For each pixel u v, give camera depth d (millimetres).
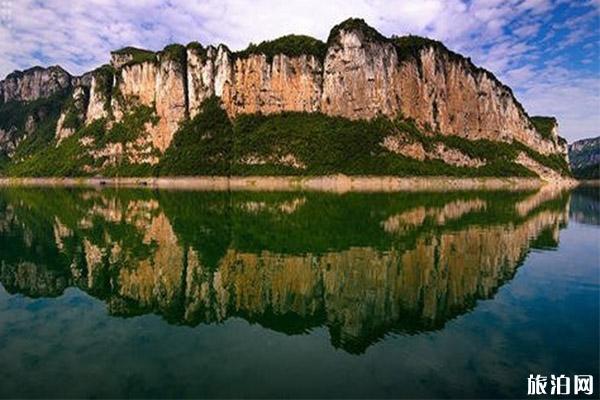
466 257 43188
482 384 19109
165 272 37969
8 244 50375
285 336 24219
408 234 56344
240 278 35906
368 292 31938
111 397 18141
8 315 27688
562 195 149875
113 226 63844
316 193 152250
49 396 18188
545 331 24766
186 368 20391
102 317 27266
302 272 37438
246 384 19016
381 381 19328
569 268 39062
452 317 26953
